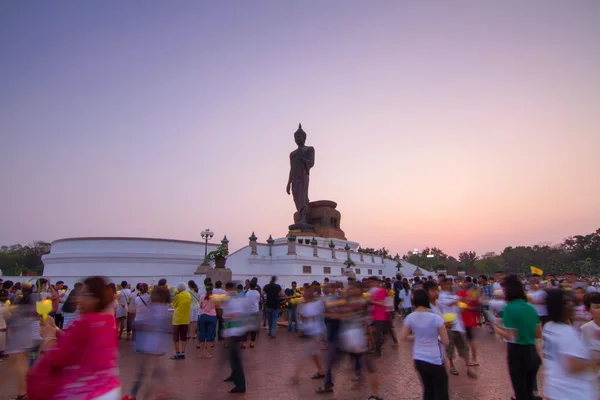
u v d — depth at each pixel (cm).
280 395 870
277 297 1742
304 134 5688
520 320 635
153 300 802
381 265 5603
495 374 1007
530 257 12081
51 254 3331
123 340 1658
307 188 5528
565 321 478
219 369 991
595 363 455
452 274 5734
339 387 923
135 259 3294
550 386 468
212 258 3025
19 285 1753
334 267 4506
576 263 9706
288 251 4072
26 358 863
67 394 386
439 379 595
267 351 1400
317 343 1007
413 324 626
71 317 1323
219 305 1311
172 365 1165
